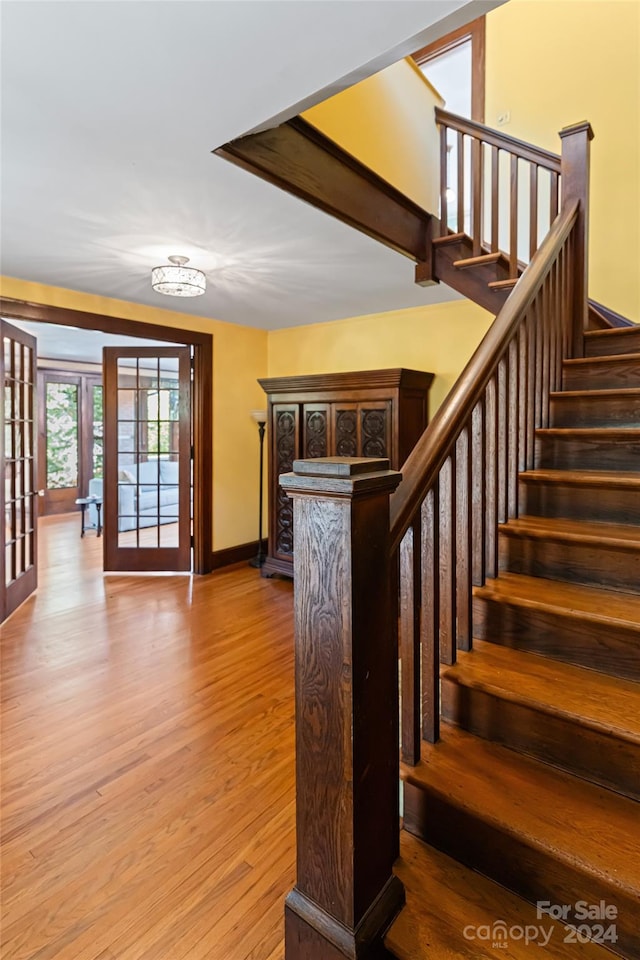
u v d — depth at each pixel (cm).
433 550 134
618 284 377
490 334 173
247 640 326
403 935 107
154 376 488
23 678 274
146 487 499
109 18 128
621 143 371
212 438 488
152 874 154
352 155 254
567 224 241
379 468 108
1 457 351
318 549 105
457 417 142
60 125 178
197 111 170
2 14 127
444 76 480
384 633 112
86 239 284
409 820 133
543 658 151
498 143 296
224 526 504
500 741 139
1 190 227
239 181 217
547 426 227
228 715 240
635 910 101
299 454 429
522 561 179
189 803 183
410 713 129
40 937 135
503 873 118
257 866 157
